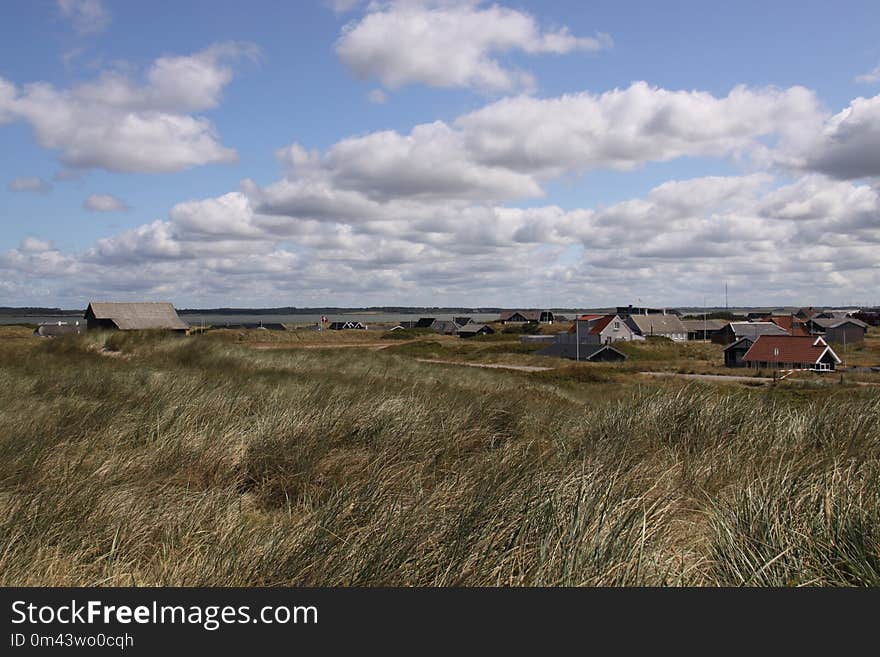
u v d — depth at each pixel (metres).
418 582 4.40
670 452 8.30
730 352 64.25
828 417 9.43
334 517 5.35
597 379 38.03
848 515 4.92
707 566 4.72
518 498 5.41
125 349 23.38
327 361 23.58
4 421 8.16
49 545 4.98
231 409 9.99
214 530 5.31
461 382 20.06
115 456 7.17
